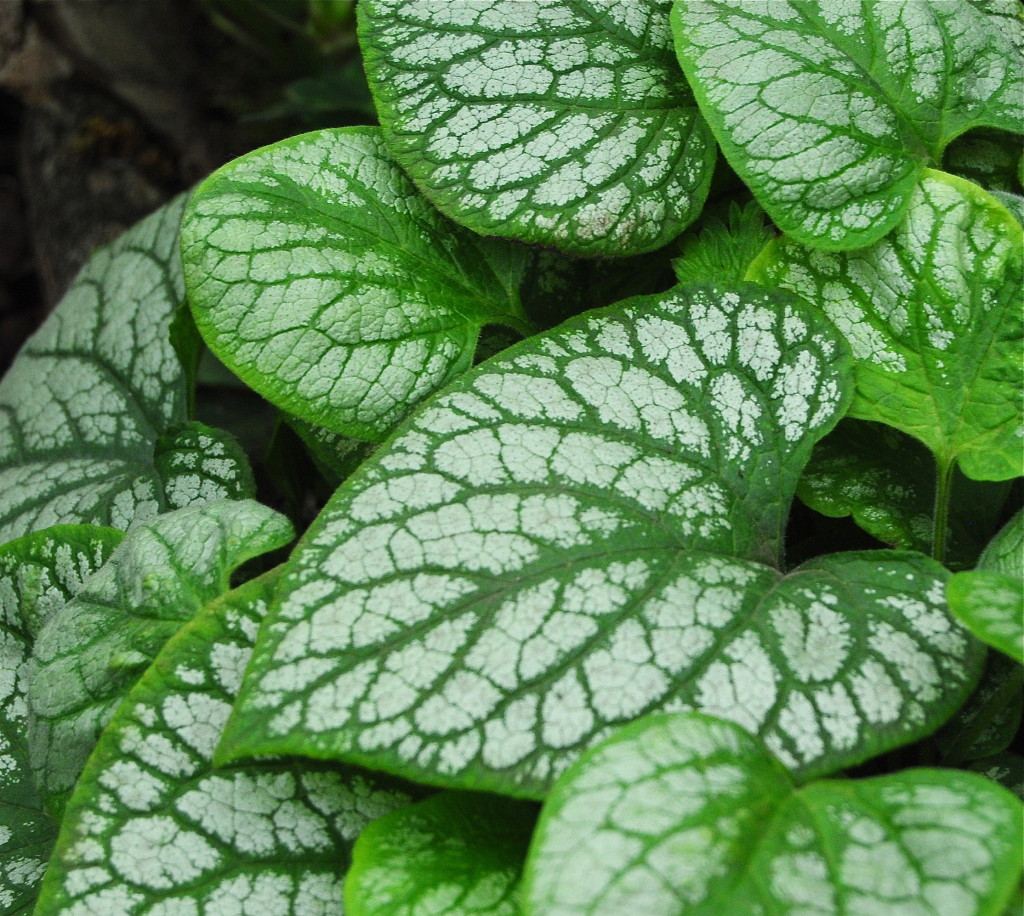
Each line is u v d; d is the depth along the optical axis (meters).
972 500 0.53
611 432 0.49
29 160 0.93
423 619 0.45
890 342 0.51
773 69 0.51
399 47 0.53
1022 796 0.49
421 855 0.46
